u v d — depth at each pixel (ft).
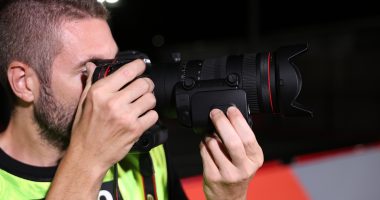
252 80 3.01
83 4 3.19
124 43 16.39
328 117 17.81
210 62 3.16
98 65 3.02
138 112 2.74
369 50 21.52
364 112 19.03
